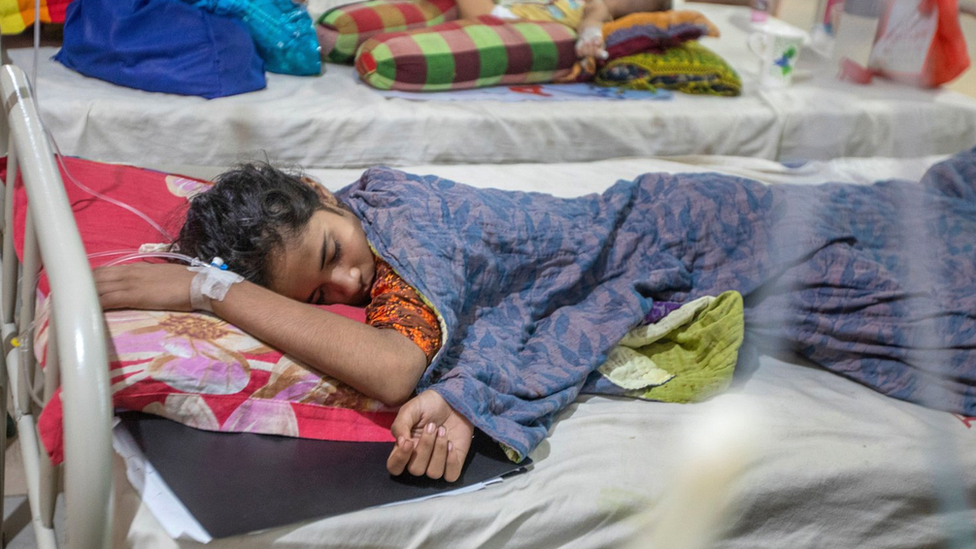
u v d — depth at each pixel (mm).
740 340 1354
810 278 1398
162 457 1043
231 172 1338
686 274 1498
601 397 1353
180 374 1073
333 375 1117
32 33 2623
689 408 1316
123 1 2299
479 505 1071
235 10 2408
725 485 974
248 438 1109
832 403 1333
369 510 1024
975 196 1135
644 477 1150
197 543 944
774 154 2611
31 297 1183
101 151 2152
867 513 1228
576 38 2729
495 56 2584
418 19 2793
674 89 2771
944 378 1039
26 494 1570
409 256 1234
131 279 1139
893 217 1175
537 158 2480
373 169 1489
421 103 2432
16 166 1253
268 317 1116
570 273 1419
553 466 1152
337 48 2699
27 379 1143
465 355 1240
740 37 3166
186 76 2271
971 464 989
